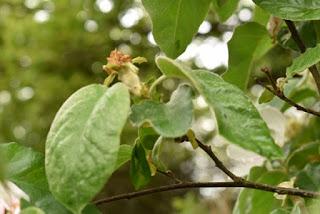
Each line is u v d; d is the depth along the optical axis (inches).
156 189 23.1
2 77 129.1
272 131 33.0
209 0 26.4
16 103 126.8
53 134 19.6
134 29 124.3
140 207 115.9
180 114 20.6
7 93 128.2
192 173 103.3
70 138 19.2
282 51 44.5
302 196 23.0
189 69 20.5
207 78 20.6
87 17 128.6
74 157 19.0
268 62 44.9
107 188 116.2
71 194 18.7
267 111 33.1
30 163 21.8
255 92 55.9
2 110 125.7
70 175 18.8
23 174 21.7
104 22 127.3
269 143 19.2
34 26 126.4
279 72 46.4
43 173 21.8
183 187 23.1
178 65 20.1
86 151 18.9
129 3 124.4
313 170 28.5
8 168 21.6
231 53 30.1
